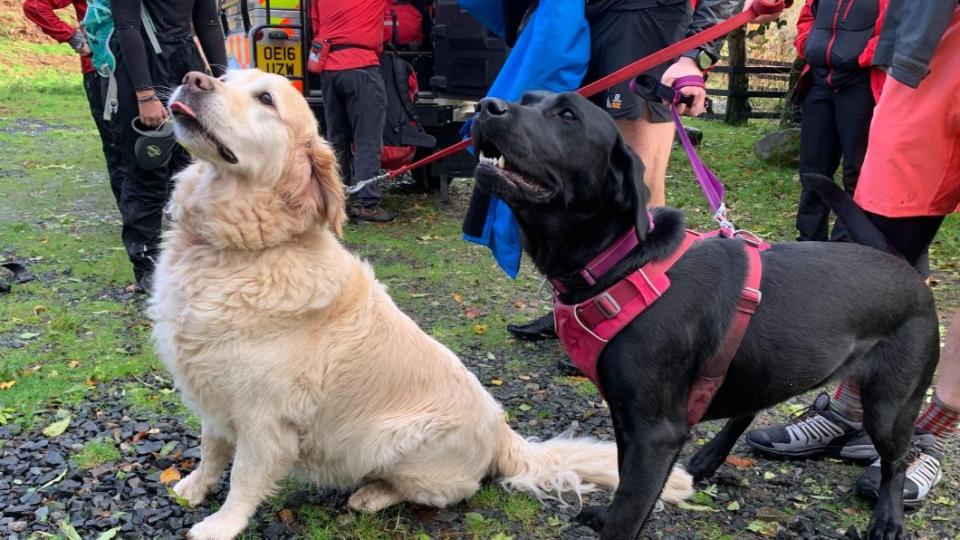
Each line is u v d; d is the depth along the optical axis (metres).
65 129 12.02
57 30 5.04
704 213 7.84
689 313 2.30
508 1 4.18
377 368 2.57
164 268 2.57
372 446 2.59
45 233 6.38
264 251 2.47
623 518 2.31
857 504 2.96
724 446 3.05
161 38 4.34
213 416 2.53
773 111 16.11
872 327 2.51
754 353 2.38
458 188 8.76
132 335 4.29
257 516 2.73
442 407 2.68
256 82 2.55
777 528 2.79
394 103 6.98
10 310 4.60
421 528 2.71
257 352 2.39
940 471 3.03
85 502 2.73
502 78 3.93
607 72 3.84
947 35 2.70
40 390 3.53
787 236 7.03
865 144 5.18
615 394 2.33
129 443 3.15
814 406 3.38
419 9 8.06
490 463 2.90
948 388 2.87
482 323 4.79
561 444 3.00
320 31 6.51
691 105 3.13
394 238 6.66
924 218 2.92
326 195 2.57
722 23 3.08
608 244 2.34
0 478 2.85
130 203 4.77
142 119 4.32
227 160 2.41
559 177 2.25
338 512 2.76
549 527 2.75
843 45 5.03
